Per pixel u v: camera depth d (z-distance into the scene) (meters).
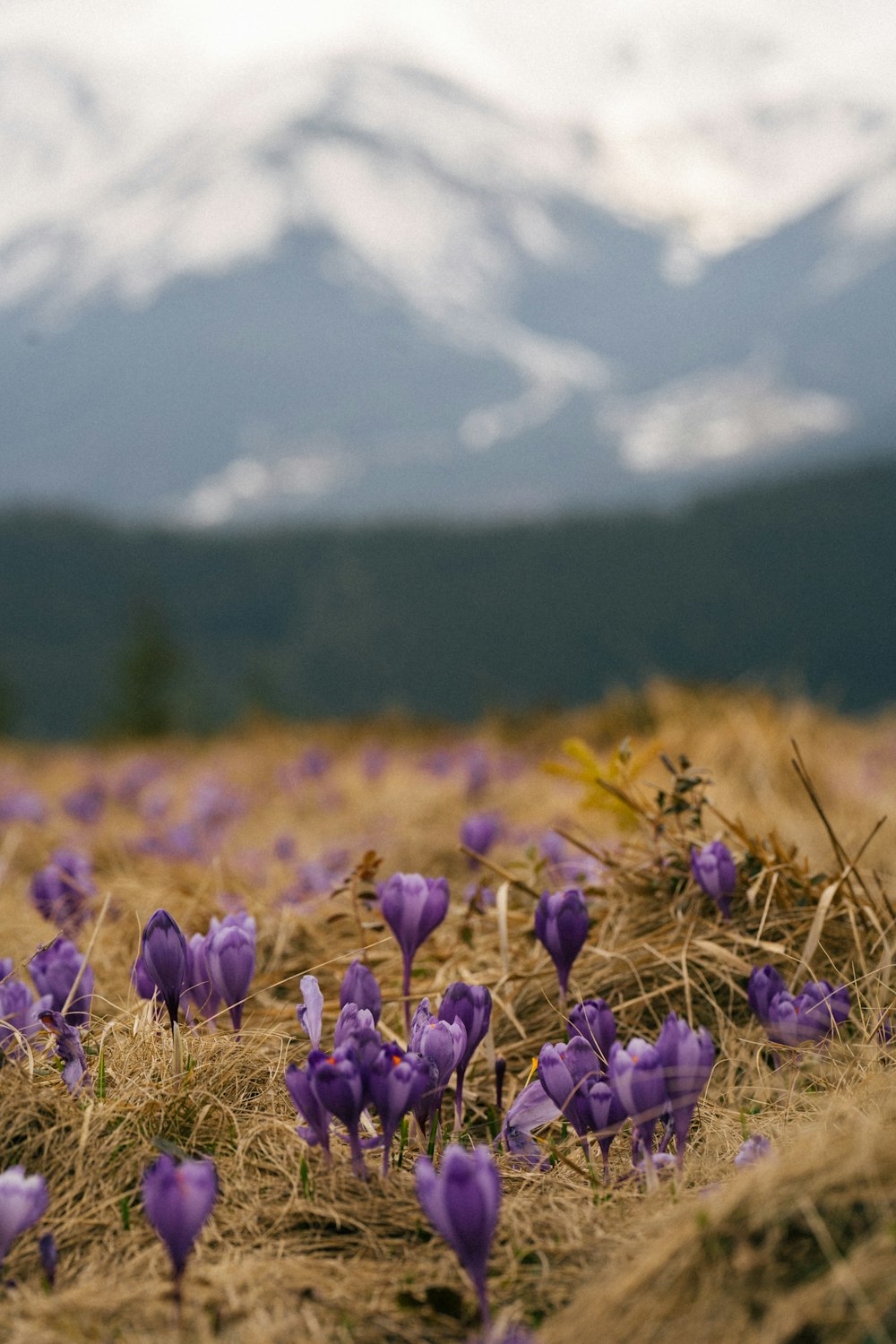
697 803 3.18
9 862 4.68
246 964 2.22
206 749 12.75
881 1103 1.75
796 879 2.99
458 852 4.47
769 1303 1.36
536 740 9.05
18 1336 1.43
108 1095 2.04
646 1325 1.38
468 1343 1.42
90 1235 1.71
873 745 7.59
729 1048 2.50
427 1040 1.88
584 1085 1.88
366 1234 1.70
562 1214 1.72
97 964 3.04
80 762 10.03
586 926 2.38
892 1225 1.38
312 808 6.60
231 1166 1.86
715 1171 1.82
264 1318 1.47
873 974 2.53
